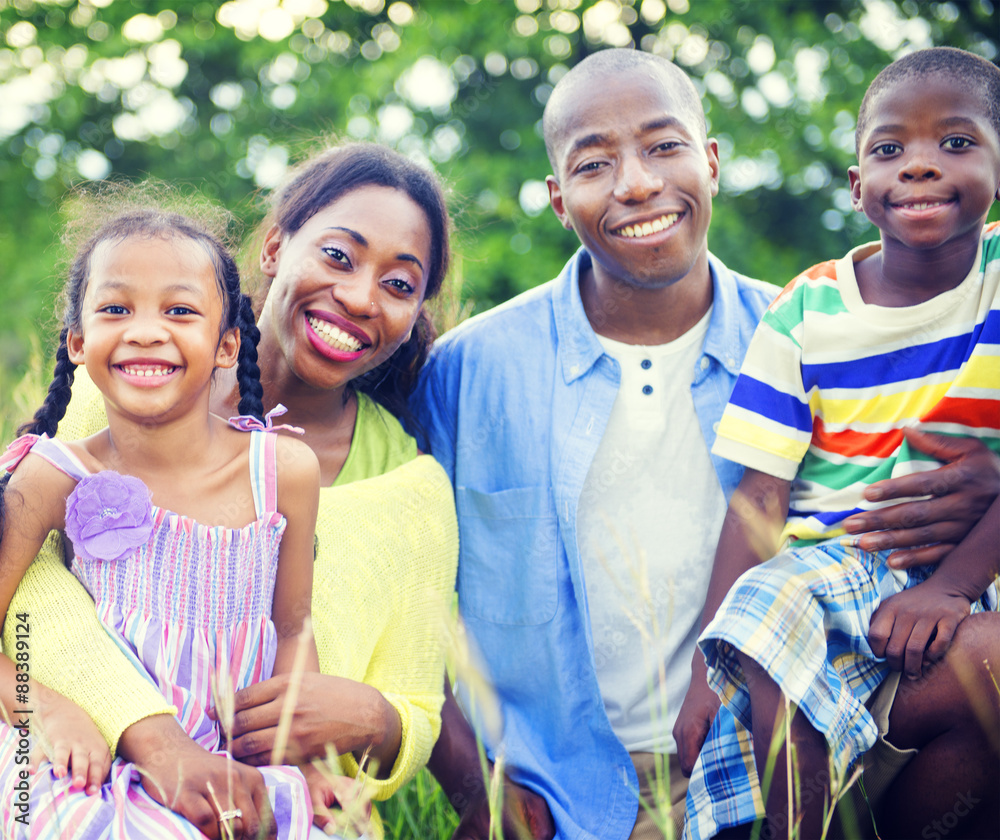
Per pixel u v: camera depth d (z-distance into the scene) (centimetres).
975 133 224
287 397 252
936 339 230
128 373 194
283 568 209
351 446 257
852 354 236
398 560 233
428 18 1111
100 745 180
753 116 1086
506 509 259
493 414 266
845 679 212
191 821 175
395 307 245
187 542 196
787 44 1085
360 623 223
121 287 195
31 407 319
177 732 183
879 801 215
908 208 226
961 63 229
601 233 252
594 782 244
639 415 262
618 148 251
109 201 238
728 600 212
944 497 221
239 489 204
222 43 1155
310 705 199
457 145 1088
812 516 234
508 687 255
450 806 271
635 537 248
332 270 239
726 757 221
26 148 1212
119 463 203
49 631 190
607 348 266
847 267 245
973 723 200
